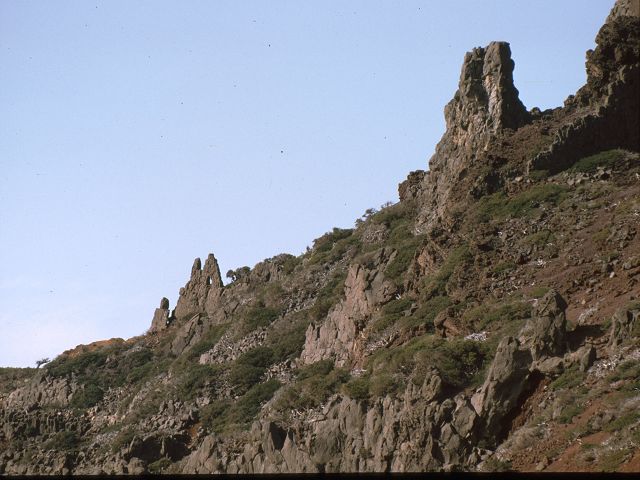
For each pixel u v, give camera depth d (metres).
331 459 104.56
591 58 134.88
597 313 103.12
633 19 133.88
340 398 112.19
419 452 95.50
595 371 94.44
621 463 83.81
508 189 127.00
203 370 142.25
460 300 115.31
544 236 118.00
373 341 120.06
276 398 126.69
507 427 95.50
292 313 146.12
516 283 114.12
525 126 134.38
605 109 129.88
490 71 139.25
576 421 91.19
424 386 100.62
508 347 97.69
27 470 140.50
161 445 129.88
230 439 120.62
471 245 120.88
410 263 128.75
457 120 140.88
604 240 113.62
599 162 126.00
